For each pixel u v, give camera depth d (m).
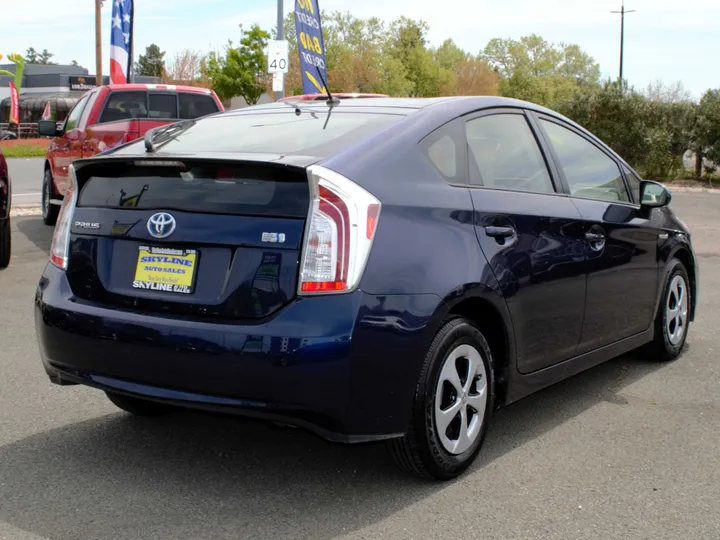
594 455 3.94
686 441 4.15
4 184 8.52
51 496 3.39
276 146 3.56
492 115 4.15
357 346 3.06
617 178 5.05
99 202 3.61
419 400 3.30
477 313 3.75
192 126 4.29
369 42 72.62
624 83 25.11
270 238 3.14
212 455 3.88
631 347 5.05
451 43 95.31
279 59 17.45
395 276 3.19
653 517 3.27
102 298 3.49
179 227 3.31
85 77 76.19
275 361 3.02
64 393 4.79
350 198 3.15
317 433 3.12
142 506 3.31
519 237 3.86
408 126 3.67
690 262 5.79
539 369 4.08
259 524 3.16
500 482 3.60
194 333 3.14
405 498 3.41
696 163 25.00
